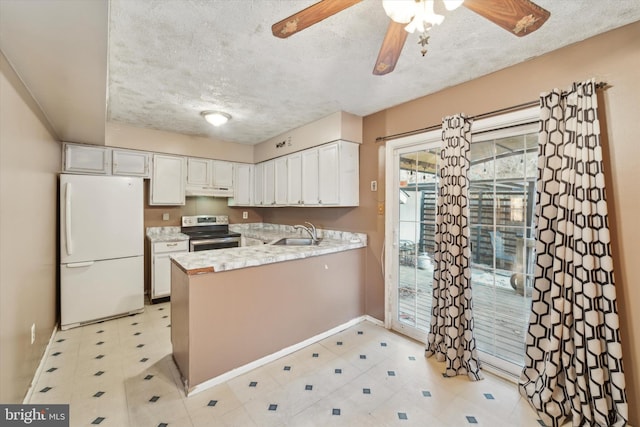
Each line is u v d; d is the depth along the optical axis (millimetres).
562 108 1763
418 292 2727
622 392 1521
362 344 2609
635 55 1561
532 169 2021
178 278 2146
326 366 2250
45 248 2383
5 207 1495
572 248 1677
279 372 2170
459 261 2178
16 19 1174
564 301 1701
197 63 1953
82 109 2246
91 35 1314
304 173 3447
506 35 1661
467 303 2137
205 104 2740
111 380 2041
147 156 3658
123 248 3207
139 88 2361
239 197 4516
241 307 2152
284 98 2598
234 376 2107
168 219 4230
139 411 1742
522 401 1854
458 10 1435
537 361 1863
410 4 1053
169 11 1413
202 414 1724
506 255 2174
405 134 2715
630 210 1584
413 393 1929
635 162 1567
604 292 1571
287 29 1199
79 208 2938
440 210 2318
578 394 1636
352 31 1597
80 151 3230
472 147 2363
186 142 3941
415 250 2744
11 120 1580
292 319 2484
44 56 1490
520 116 1985
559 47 1802
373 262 3070
